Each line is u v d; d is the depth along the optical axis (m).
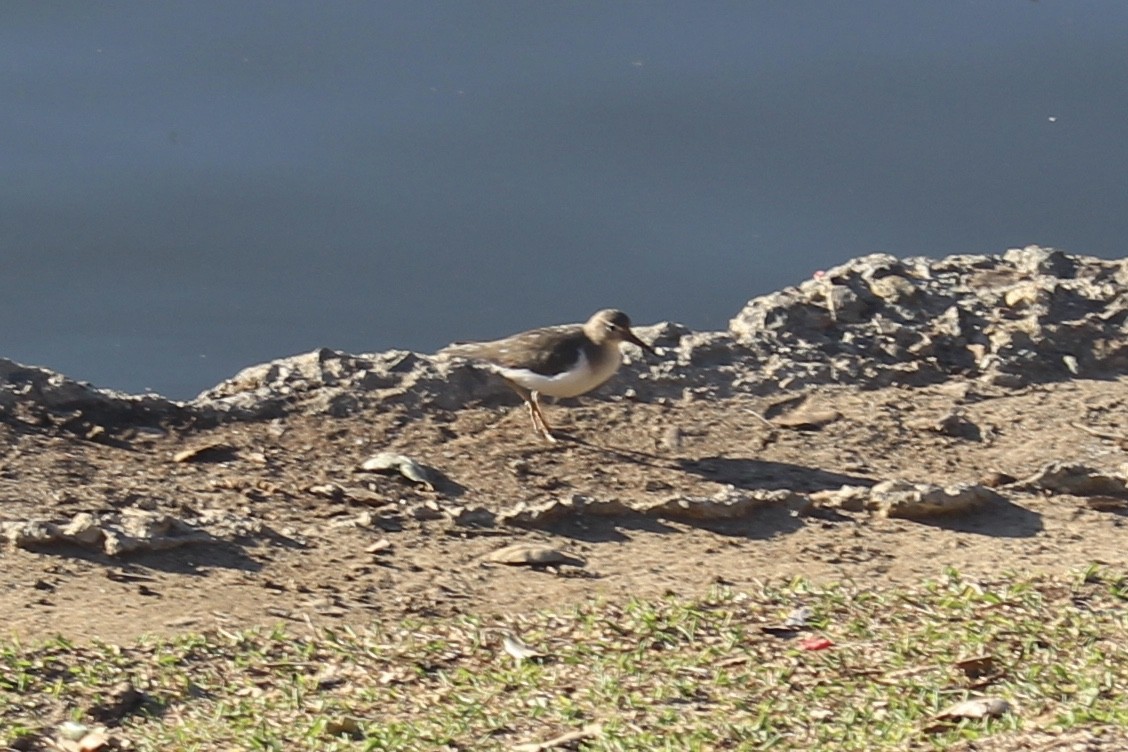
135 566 14.47
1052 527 16.33
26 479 15.80
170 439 17.05
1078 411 18.92
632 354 19.33
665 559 15.41
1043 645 13.37
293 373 18.41
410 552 15.27
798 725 12.00
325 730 11.84
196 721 12.02
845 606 14.30
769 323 20.23
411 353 18.89
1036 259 21.73
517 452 17.47
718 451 17.80
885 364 19.64
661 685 12.75
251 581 14.46
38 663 12.58
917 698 12.38
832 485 17.12
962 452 17.98
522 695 12.56
